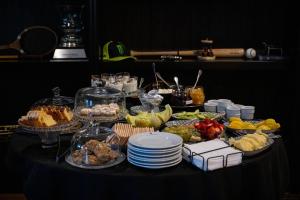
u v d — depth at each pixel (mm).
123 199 1525
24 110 3490
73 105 2457
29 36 3295
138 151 1573
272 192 1792
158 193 1502
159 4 3488
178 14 3504
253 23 3510
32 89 3475
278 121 3586
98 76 2893
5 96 3459
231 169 1619
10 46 3268
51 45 3316
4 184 3412
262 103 3576
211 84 3586
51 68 3420
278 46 3455
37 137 1974
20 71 3438
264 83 3564
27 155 1742
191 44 3543
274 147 1874
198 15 3504
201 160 1565
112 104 2303
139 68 3359
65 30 3340
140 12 3498
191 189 1533
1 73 3420
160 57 3465
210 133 1855
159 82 2957
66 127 1920
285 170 2004
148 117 2051
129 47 3549
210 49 3361
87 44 3410
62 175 1590
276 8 3479
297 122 3215
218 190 1578
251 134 1861
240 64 3260
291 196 3262
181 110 2457
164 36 3533
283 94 3535
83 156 1647
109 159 1622
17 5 3414
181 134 1810
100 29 3482
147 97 2332
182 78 3541
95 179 1530
